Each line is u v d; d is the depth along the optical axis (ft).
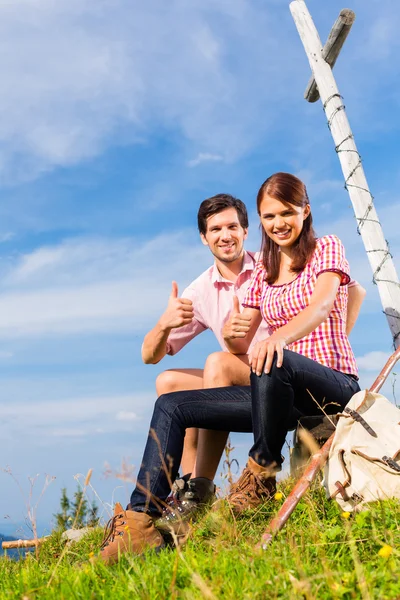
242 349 13.78
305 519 10.39
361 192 21.98
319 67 23.40
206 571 8.07
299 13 24.12
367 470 10.44
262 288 13.79
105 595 7.84
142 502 10.74
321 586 7.13
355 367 12.75
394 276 21.15
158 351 13.97
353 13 21.85
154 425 11.65
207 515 10.94
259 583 7.32
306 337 12.66
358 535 9.05
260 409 11.08
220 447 12.98
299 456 12.58
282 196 12.62
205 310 16.85
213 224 16.34
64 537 14.71
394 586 6.79
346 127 22.67
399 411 11.16
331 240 12.77
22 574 9.37
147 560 9.22
